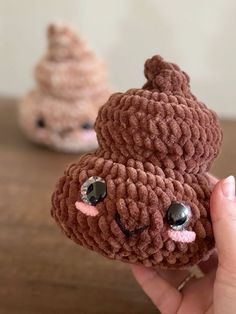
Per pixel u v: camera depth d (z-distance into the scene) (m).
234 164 0.38
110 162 0.17
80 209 0.17
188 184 0.17
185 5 0.47
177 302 0.24
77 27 0.50
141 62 0.50
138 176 0.17
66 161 0.39
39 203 0.33
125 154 0.17
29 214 0.31
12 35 0.52
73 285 0.26
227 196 0.18
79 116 0.38
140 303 0.25
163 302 0.24
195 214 0.17
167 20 0.48
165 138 0.17
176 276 0.25
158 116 0.17
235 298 0.19
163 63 0.19
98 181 0.17
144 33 0.49
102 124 0.18
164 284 0.24
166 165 0.17
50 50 0.40
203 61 0.49
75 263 0.27
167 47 0.49
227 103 0.50
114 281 0.26
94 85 0.39
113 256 0.17
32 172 0.37
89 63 0.39
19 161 0.39
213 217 0.18
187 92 0.18
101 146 0.18
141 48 0.50
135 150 0.17
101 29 0.50
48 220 0.31
